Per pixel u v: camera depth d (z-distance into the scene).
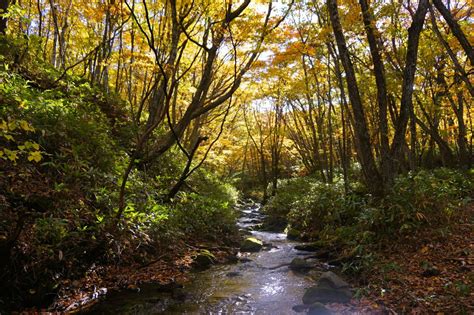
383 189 7.93
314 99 19.09
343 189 12.34
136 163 9.20
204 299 5.38
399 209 7.09
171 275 6.29
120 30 10.96
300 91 16.50
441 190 7.51
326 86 17.09
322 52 13.30
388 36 11.11
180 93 13.09
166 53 9.48
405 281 5.20
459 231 6.79
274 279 6.50
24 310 4.18
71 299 4.69
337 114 18.94
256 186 34.72
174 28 8.54
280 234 12.25
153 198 8.03
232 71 13.87
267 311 4.91
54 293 4.60
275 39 11.22
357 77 12.80
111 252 5.79
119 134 10.03
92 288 5.08
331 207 10.73
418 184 7.52
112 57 9.67
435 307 4.25
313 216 11.75
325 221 10.53
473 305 4.12
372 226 7.39
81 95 9.23
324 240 9.16
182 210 8.88
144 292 5.38
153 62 8.10
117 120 10.19
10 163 5.52
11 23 9.98
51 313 4.30
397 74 11.20
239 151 30.69
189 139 16.14
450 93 13.32
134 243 6.43
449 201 7.47
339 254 7.70
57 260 4.88
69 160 6.43
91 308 4.63
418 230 6.87
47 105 6.66
